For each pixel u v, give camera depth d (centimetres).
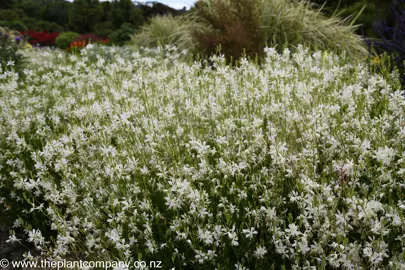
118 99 350
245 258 236
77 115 352
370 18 981
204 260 230
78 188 294
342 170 237
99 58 471
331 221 212
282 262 231
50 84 479
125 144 303
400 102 285
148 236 240
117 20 2242
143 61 450
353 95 293
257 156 276
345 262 199
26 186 295
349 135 270
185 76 400
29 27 2452
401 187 237
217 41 696
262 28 757
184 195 238
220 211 241
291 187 252
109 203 261
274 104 296
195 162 275
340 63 386
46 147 300
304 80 333
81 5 2403
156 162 285
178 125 311
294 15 796
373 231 201
